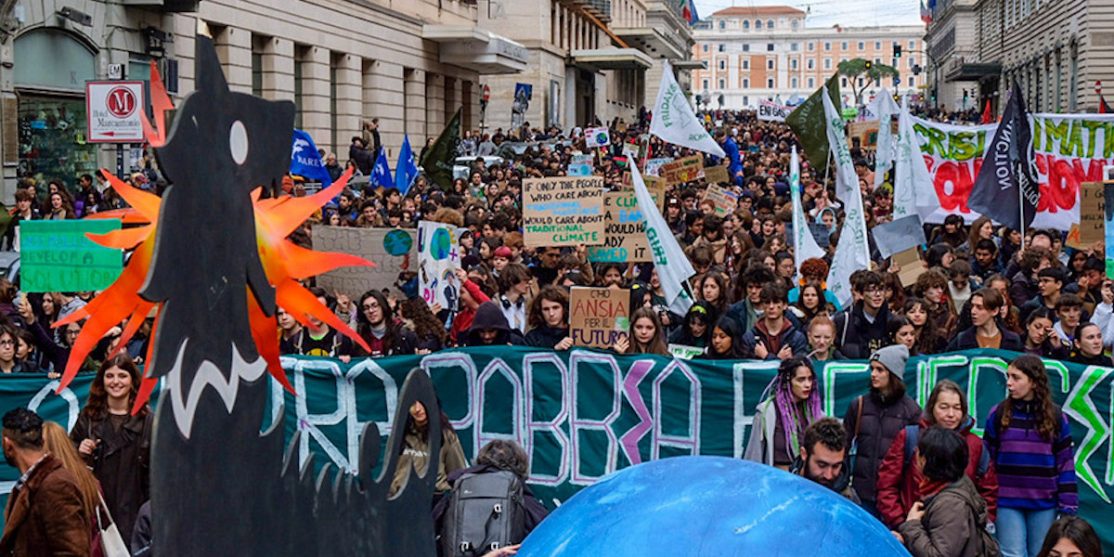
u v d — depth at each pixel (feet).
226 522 9.71
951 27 360.89
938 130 55.67
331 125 120.67
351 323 35.14
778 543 9.27
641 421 28.86
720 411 28.60
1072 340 31.60
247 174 9.92
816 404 24.77
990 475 22.74
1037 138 52.70
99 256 25.08
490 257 45.37
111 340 30.71
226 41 96.48
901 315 31.81
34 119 77.66
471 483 21.15
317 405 29.22
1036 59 232.12
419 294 37.35
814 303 34.83
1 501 27.30
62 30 79.00
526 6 196.85
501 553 18.10
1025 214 46.11
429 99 149.89
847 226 40.11
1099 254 41.11
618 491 10.22
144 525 19.86
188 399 9.24
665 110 60.44
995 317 32.40
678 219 58.44
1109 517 26.84
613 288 30.83
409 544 12.84
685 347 33.14
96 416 23.75
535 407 29.19
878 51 653.71
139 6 85.46
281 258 10.45
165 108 9.95
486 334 30.73
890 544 9.84
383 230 40.27
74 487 19.57
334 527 11.29
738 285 36.70
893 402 24.29
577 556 9.57
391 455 12.62
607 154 124.36
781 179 87.81
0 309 32.83
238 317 9.79
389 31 132.77
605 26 256.73
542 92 199.00
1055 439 24.04
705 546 9.21
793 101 325.62
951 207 55.98
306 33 111.55
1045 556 16.75
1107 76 188.65
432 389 13.56
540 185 42.91
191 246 9.24
